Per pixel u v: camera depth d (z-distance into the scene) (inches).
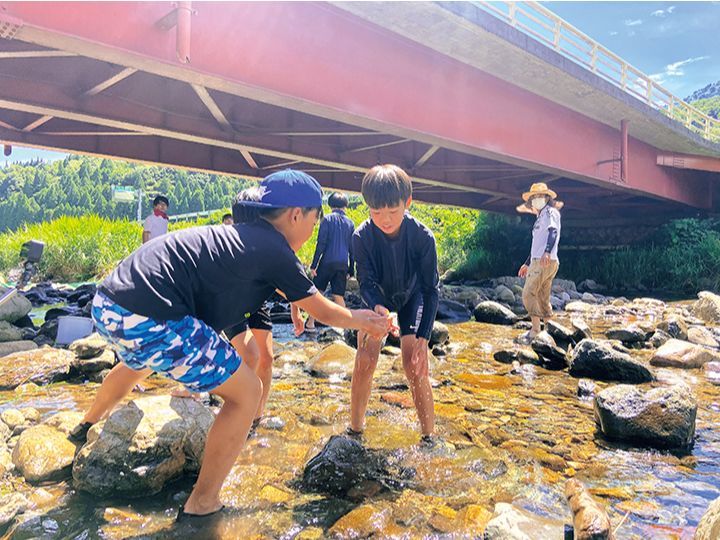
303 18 291.4
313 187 80.0
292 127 393.4
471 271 739.4
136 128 316.5
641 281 651.5
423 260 99.4
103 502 79.6
